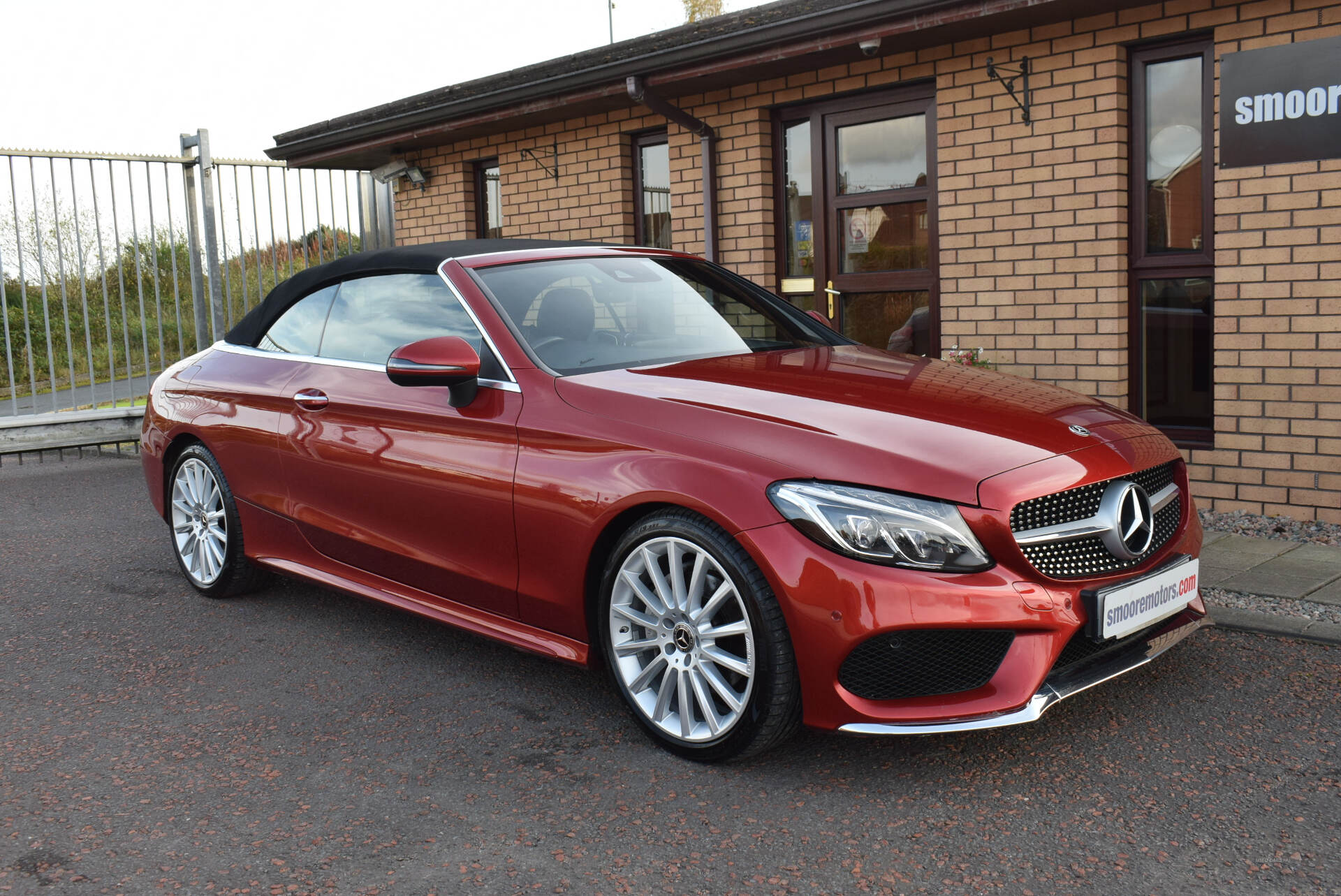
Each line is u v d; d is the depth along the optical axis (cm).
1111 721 328
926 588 273
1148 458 318
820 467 287
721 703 312
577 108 831
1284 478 556
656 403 325
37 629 461
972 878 247
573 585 333
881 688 285
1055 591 286
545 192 916
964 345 670
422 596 396
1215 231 569
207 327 1012
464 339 364
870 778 299
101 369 982
